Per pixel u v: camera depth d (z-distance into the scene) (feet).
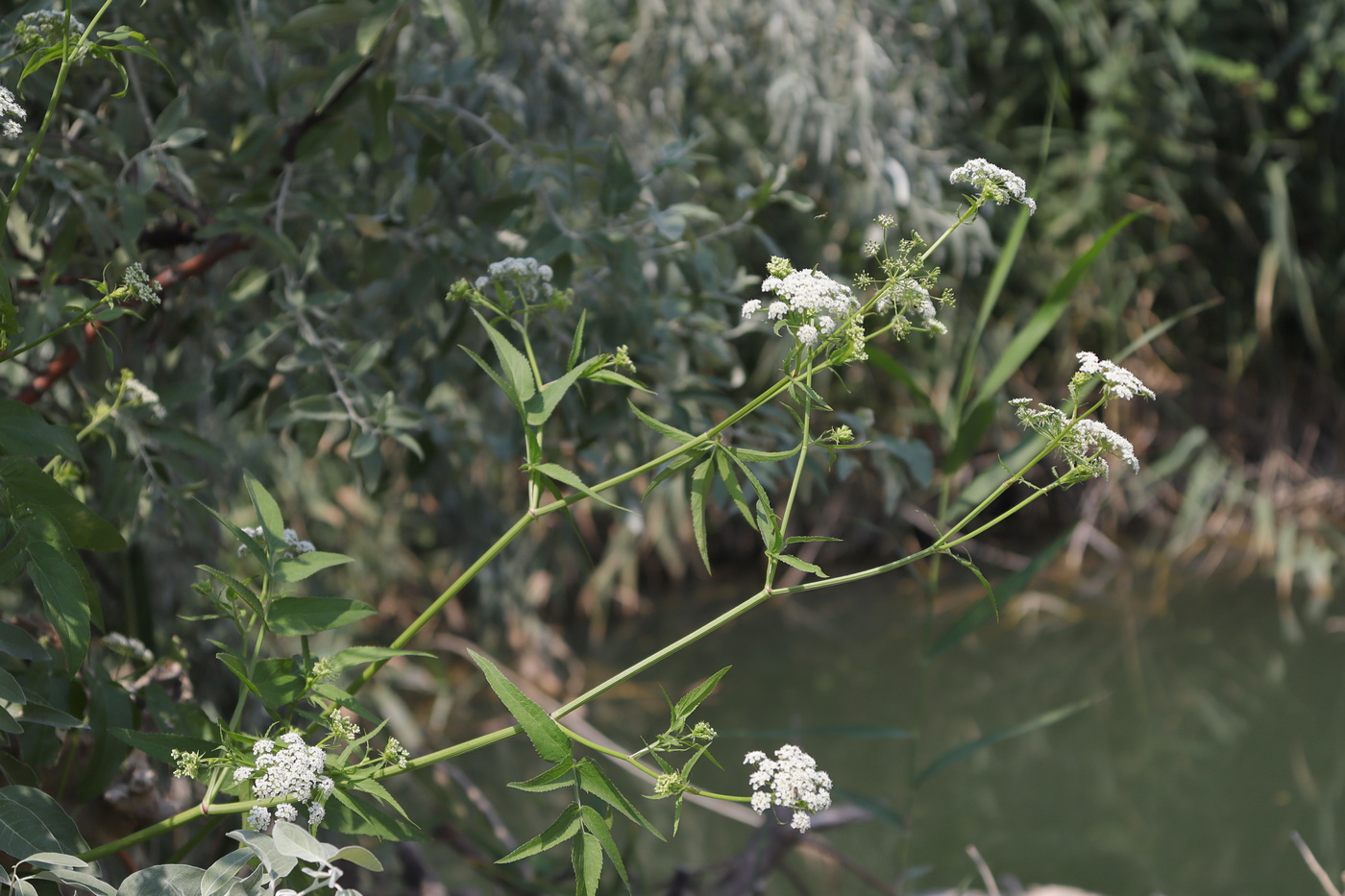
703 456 5.13
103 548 5.10
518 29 8.87
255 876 4.86
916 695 15.34
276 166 6.54
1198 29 22.49
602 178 6.71
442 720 15.07
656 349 7.13
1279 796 12.12
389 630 17.13
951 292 5.07
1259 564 20.99
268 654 8.74
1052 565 21.16
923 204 11.80
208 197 6.50
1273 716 14.15
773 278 5.05
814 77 11.66
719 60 11.62
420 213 6.57
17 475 5.01
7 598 6.84
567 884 8.59
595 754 13.21
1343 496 23.32
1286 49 22.62
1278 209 22.07
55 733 5.53
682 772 4.89
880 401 20.12
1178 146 22.07
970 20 17.19
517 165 6.61
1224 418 24.29
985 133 21.40
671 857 11.14
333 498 14.28
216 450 6.17
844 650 17.26
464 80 6.60
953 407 7.56
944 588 19.90
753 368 13.74
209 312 7.10
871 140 11.46
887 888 7.96
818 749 13.67
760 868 8.08
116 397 5.98
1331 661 15.84
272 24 6.71
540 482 5.20
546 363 6.62
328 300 6.22
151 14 6.25
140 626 6.53
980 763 13.20
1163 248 23.07
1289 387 24.49
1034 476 22.00
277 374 6.66
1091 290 22.20
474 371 7.36
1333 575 20.26
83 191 6.09
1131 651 16.70
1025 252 21.35
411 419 6.20
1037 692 15.35
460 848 8.25
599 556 20.88
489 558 5.19
